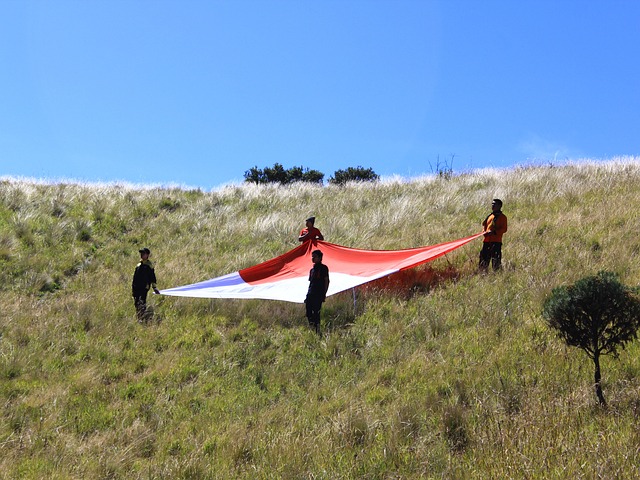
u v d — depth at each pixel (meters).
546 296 9.91
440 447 6.50
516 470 5.47
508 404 7.09
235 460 7.00
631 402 6.66
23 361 10.30
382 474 6.18
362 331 10.64
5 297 13.35
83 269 15.21
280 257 13.78
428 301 11.26
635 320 6.77
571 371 7.58
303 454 6.73
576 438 5.94
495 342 9.01
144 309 12.25
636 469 5.21
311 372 9.46
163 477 6.69
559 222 14.33
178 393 9.28
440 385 7.99
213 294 12.57
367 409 7.67
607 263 11.25
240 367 10.07
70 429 8.33
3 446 7.74
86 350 10.84
